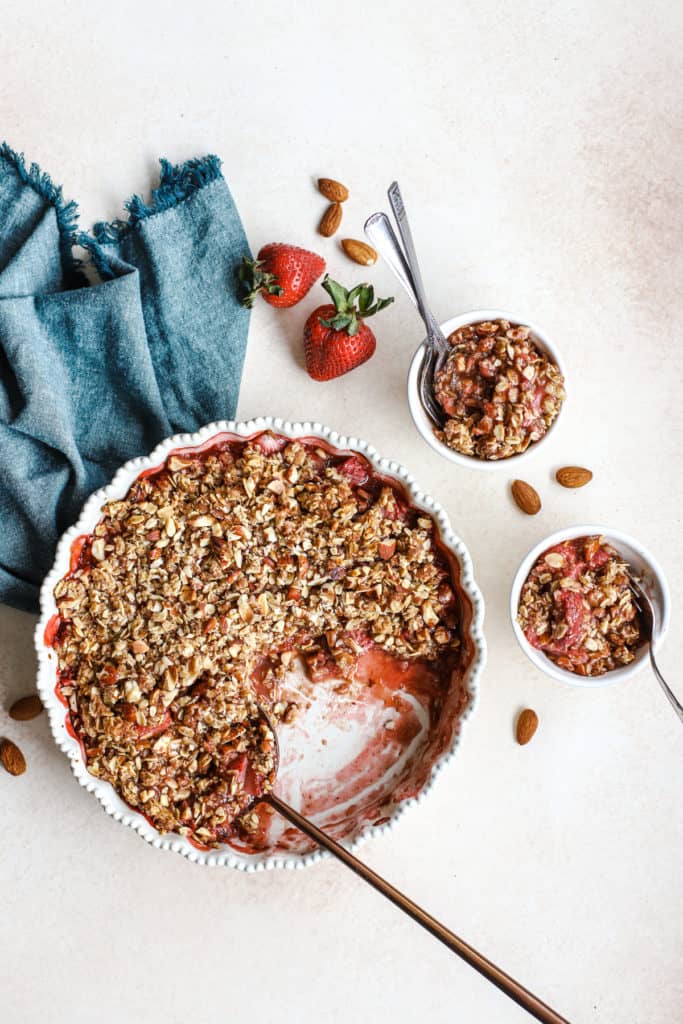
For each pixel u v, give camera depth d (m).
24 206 0.87
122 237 0.88
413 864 0.91
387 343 0.91
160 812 0.82
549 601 0.86
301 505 0.83
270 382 0.91
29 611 0.88
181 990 0.90
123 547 0.81
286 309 0.90
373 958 0.91
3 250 0.87
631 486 0.92
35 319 0.86
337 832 0.86
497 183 0.91
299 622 0.85
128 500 0.82
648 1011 0.92
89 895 0.90
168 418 0.89
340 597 0.84
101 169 0.90
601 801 0.92
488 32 0.91
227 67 0.90
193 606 0.82
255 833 0.85
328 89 0.91
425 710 0.88
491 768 0.91
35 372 0.85
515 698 0.91
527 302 0.92
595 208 0.92
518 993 0.74
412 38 0.91
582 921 0.92
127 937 0.90
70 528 0.80
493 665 0.91
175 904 0.90
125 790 0.81
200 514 0.82
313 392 0.91
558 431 0.92
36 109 0.90
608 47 0.92
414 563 0.84
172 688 0.81
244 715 0.84
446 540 0.83
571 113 0.92
